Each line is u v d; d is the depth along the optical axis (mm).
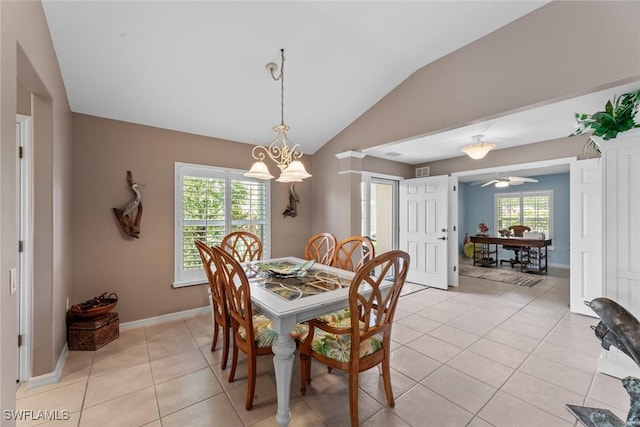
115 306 2824
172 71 2377
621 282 2006
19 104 1932
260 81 2633
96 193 2723
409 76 2826
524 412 1706
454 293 4273
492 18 2090
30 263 1941
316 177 4211
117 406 1751
